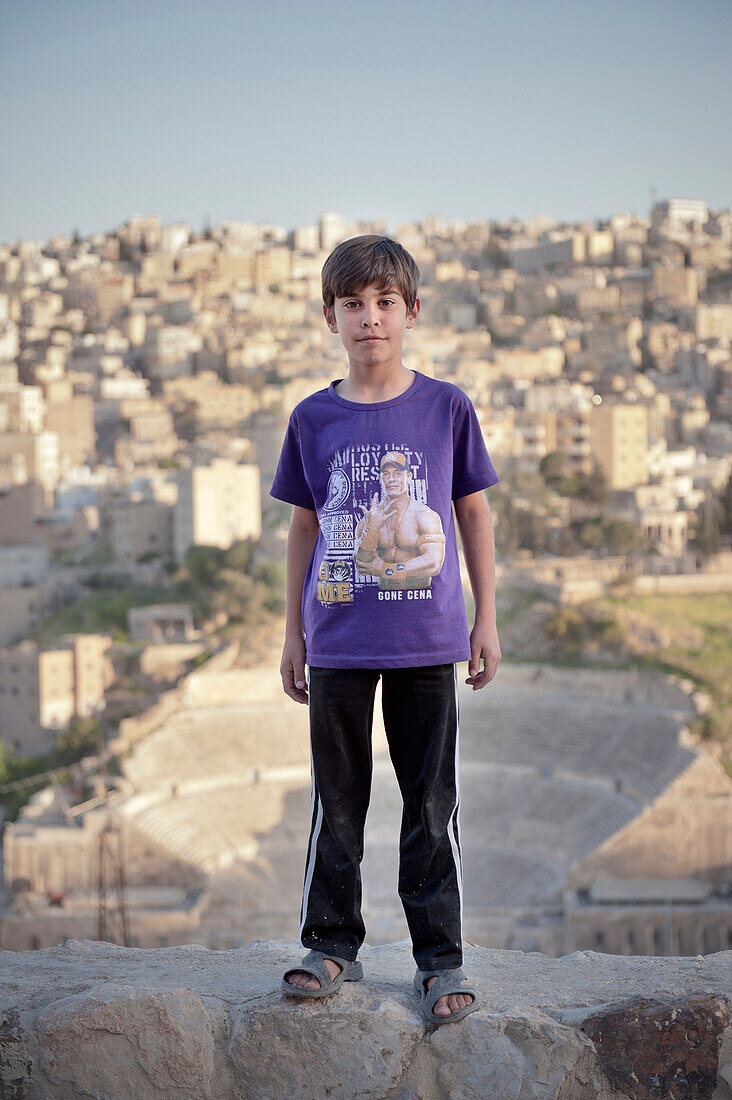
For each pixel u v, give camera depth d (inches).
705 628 3604.8
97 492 5787.4
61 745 3358.8
